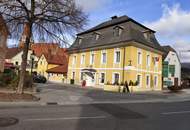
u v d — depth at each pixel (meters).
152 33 45.28
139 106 17.64
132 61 38.88
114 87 36.50
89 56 47.56
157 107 17.28
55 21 18.11
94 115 12.35
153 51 44.34
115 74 41.34
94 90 34.75
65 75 61.41
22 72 18.84
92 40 47.34
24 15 17.70
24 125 9.14
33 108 14.32
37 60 72.75
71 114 12.37
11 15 17.42
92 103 19.05
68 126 9.29
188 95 33.75
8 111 12.60
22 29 18.03
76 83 50.28
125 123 10.43
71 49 51.94
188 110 15.98
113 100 21.69
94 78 45.41
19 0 17.19
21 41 18.41
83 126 9.40
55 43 18.81
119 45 40.91
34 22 17.86
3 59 40.34
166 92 38.47
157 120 11.55
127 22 41.62
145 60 42.25
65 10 18.19
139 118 11.94
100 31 46.88
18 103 16.12
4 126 8.87
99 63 44.78
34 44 19.41
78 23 18.59
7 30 17.86
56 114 12.16
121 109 15.45
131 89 37.22
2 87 23.50
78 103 18.52
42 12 17.88
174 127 9.98
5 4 17.00
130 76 38.59
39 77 48.22
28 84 25.27
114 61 41.56
